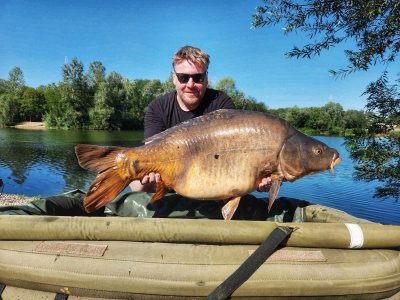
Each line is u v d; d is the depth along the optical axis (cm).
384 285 72
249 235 74
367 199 391
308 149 94
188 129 92
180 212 105
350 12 166
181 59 122
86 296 70
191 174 91
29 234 75
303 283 69
